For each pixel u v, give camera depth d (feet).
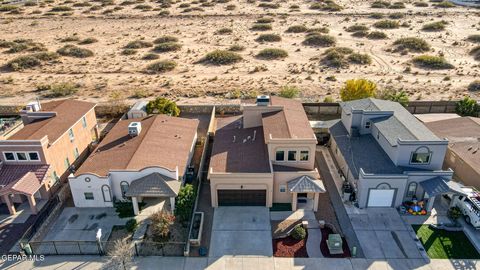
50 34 324.80
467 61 249.75
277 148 114.83
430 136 119.55
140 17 373.40
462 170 125.29
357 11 392.68
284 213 114.42
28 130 131.95
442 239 104.27
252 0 438.40
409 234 105.91
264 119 131.85
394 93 183.11
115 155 124.26
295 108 140.15
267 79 225.56
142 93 205.16
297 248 101.40
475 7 405.59
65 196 122.62
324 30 316.40
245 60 257.14
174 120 149.79
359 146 130.93
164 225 102.94
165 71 241.14
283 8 406.62
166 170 113.70
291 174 113.91
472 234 105.70
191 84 220.02
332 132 144.77
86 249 101.86
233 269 95.30
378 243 102.94
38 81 229.25
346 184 122.72
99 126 173.37
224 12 391.65
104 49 284.82
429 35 306.35
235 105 182.29
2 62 260.21
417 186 114.83
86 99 202.49
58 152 126.93
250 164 117.80
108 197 115.85
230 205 118.11
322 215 113.39
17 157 118.52
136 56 268.62
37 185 114.83
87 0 454.40
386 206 116.16
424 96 198.70
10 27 347.97
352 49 271.69
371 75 228.84
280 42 293.64
